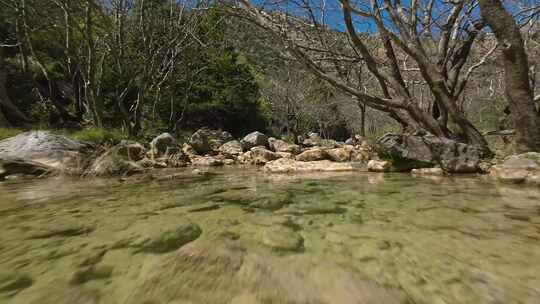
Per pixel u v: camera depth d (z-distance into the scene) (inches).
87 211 81.6
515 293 38.2
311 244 54.6
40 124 486.9
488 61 325.7
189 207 86.3
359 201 95.4
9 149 220.5
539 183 129.0
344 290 37.9
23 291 38.5
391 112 269.0
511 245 54.4
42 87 606.9
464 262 47.3
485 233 61.4
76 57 470.3
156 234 58.4
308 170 211.9
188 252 48.4
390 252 51.3
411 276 42.4
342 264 45.9
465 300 36.6
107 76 630.5
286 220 71.7
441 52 278.1
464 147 189.6
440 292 38.4
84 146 251.8
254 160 343.3
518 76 174.7
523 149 178.4
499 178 145.9
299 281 40.0
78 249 52.1
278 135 1056.2
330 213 79.0
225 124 978.7
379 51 351.3
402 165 197.6
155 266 44.6
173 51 611.5
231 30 327.6
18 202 97.2
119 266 45.3
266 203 92.2
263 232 61.1
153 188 126.5
